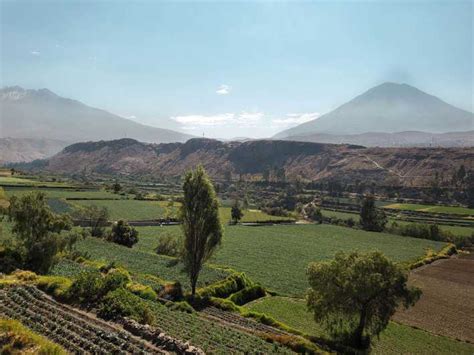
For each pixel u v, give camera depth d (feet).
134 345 92.63
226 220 531.09
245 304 215.31
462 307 233.55
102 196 566.77
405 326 195.62
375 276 151.74
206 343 114.83
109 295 121.49
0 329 83.76
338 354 145.89
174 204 559.38
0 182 586.86
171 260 267.80
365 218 537.65
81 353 83.71
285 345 141.49
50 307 110.93
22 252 175.22
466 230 485.15
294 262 321.73
